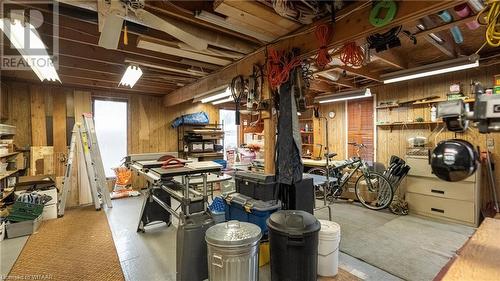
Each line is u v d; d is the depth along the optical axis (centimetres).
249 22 221
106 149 569
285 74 244
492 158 381
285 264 202
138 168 317
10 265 261
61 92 504
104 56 318
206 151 640
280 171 248
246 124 768
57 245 309
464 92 399
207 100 538
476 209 362
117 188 556
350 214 429
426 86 447
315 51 220
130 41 291
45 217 401
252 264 202
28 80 457
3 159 378
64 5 195
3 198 357
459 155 104
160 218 367
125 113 589
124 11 175
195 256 232
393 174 440
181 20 228
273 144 272
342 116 597
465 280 79
